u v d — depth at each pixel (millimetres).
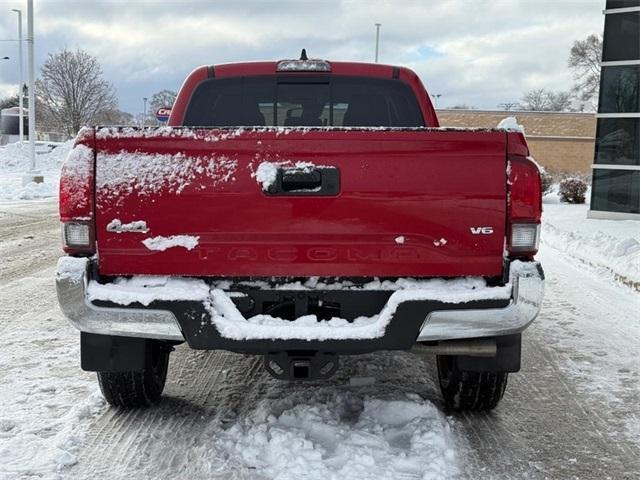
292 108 5008
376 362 5180
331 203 3281
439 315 3281
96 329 3322
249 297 3422
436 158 3283
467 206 3303
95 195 3281
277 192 3275
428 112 5012
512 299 3287
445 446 3543
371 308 3422
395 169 3279
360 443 3525
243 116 4996
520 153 3328
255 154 3275
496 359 3717
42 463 3496
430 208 3295
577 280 8773
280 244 3309
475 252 3330
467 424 4074
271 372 3467
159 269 3332
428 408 4012
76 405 4277
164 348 4188
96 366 3637
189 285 3338
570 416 4242
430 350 3580
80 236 3309
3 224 13891
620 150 14820
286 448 3463
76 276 3264
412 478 3238
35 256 9984
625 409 4375
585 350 5664
